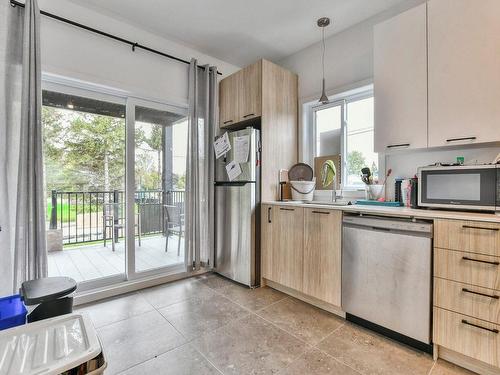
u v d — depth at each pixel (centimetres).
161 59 275
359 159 274
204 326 195
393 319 174
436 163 202
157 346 171
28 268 190
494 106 161
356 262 193
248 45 297
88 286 242
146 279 271
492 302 136
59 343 86
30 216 191
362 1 228
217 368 151
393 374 146
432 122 185
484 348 138
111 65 243
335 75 277
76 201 273
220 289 266
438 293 154
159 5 229
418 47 191
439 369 149
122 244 295
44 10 209
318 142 307
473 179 162
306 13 243
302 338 181
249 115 281
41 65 205
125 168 268
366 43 253
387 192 237
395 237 172
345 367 152
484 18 164
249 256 269
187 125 295
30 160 192
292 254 239
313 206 222
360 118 274
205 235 305
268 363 155
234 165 283
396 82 202
